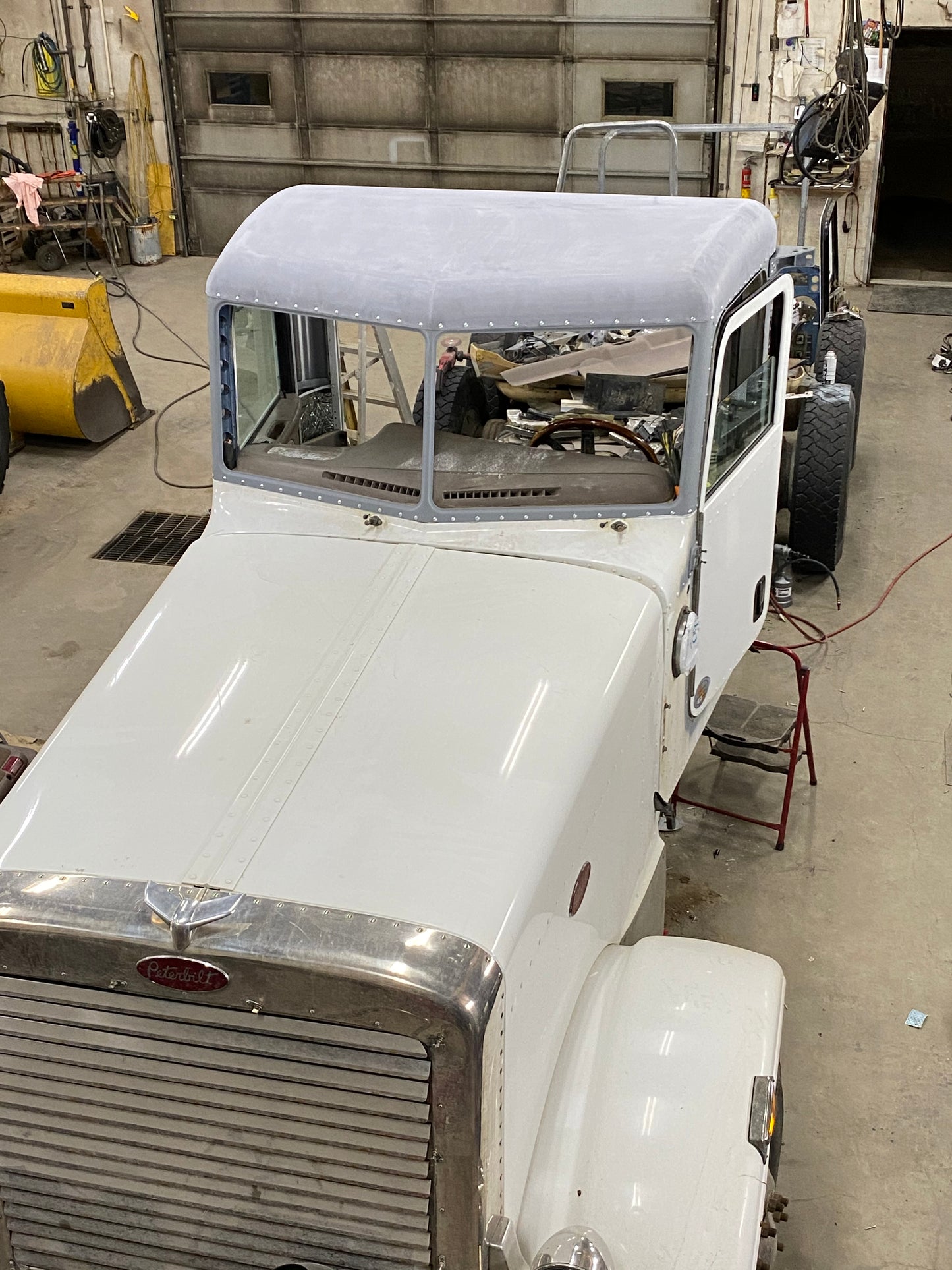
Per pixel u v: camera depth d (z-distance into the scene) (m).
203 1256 2.36
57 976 2.16
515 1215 2.28
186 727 2.54
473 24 10.28
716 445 3.12
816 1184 3.13
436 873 2.18
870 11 9.45
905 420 7.76
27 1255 2.49
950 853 4.23
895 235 11.99
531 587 2.88
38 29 10.96
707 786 4.58
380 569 2.98
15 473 7.31
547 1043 2.37
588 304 2.91
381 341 3.20
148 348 9.33
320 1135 2.15
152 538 6.54
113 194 11.56
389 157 11.02
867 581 5.94
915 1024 3.58
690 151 10.34
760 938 3.89
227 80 11.02
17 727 4.92
